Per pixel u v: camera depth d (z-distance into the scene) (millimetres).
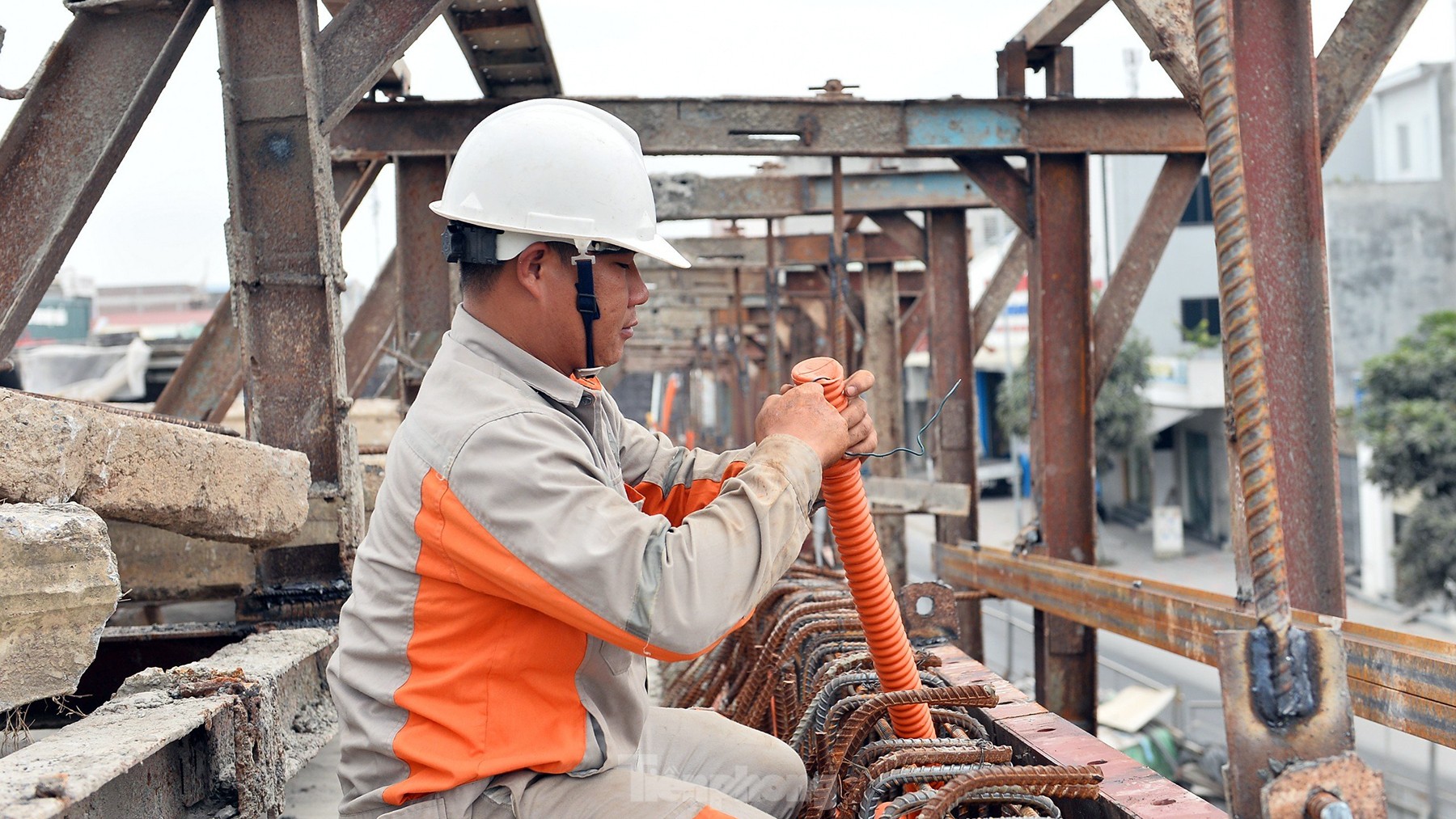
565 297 1787
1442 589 17609
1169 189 6387
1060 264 6395
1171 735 13906
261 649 2904
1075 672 5551
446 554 1630
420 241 6246
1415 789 11398
